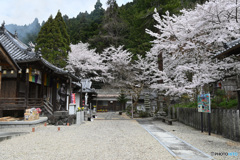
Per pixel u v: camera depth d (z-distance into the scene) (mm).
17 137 7086
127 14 42219
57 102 16328
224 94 12016
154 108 22625
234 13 8742
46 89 15797
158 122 13453
